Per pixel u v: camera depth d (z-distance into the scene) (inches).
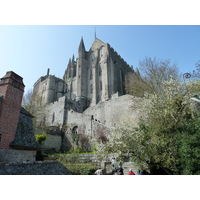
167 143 291.1
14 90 328.2
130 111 1000.9
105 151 320.2
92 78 2158.0
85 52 2463.1
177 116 324.5
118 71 2164.1
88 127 1147.9
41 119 1524.4
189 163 242.7
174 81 381.1
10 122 307.1
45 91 2422.5
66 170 329.7
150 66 905.5
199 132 263.4
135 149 299.0
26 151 334.6
